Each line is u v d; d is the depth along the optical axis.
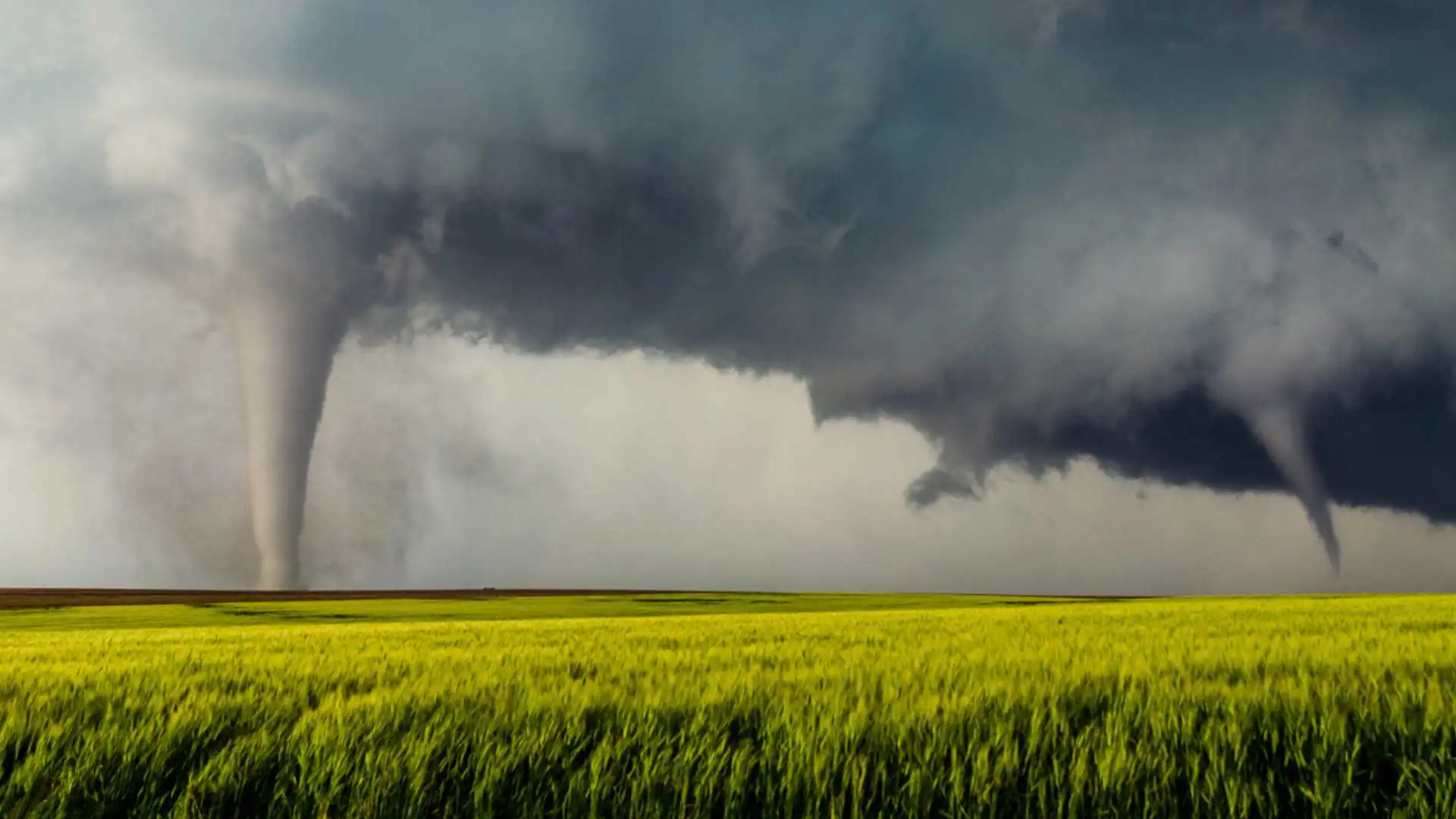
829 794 5.08
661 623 20.64
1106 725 5.61
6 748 5.74
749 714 6.18
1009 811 5.05
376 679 7.90
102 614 48.28
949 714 5.87
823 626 17.00
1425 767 5.01
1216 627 14.53
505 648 11.63
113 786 5.38
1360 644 10.05
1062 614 22.08
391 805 5.14
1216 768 5.09
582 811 5.08
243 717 6.25
